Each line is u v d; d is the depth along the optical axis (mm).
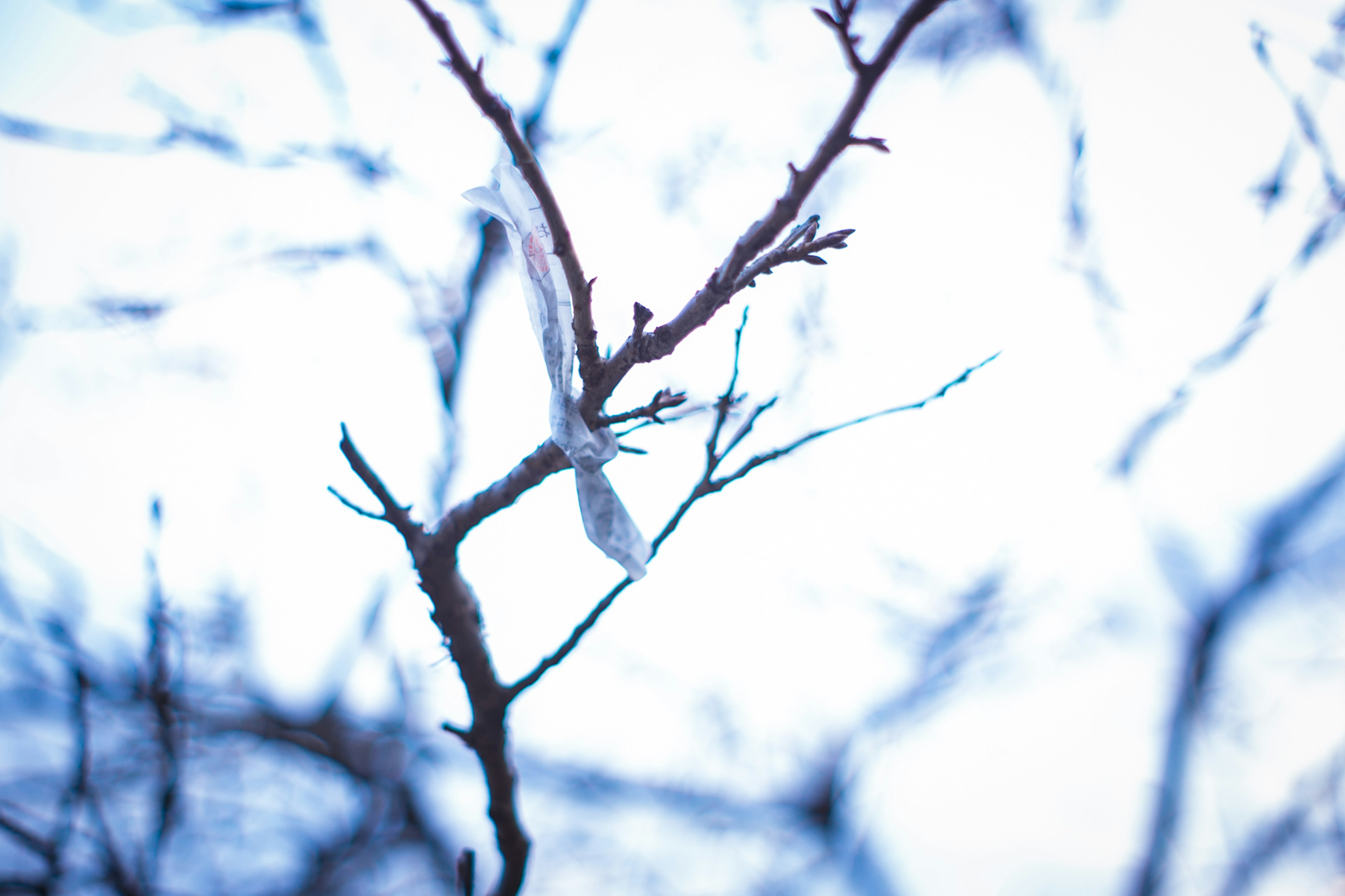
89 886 2432
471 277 3533
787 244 1150
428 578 1543
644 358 1178
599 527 1309
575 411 1282
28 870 2385
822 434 1499
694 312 1136
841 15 927
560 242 1084
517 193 1280
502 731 1697
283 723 3926
